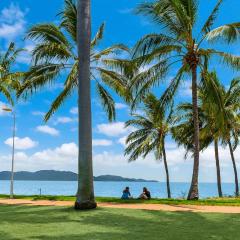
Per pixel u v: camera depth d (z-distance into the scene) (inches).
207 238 481.7
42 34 1059.3
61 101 1166.3
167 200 1016.9
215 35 955.3
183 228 555.2
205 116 1702.8
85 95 808.9
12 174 1296.8
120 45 1158.3
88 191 789.9
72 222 616.7
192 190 1071.0
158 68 1059.9
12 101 1502.2
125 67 1120.8
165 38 1032.2
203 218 655.1
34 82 1072.8
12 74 1503.4
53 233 518.3
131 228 556.4
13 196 1318.9
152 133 1863.9
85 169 791.7
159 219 645.3
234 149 1855.3
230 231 530.3
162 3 1013.8
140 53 1015.0
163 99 1111.0
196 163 1078.4
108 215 696.4
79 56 821.2
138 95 1059.3
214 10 1061.8
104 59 1164.5
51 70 1087.0
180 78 1116.5
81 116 804.0
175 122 1747.0
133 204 916.0
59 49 1069.8
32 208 827.4
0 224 599.2
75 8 1135.0
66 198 1120.2
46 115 1170.0
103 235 502.6
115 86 1168.2
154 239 475.2
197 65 1096.8
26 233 518.9
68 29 1156.5
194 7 1062.4
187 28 1053.2
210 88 1055.0
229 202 958.4
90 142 802.2
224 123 1070.4
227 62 1045.2
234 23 961.5
